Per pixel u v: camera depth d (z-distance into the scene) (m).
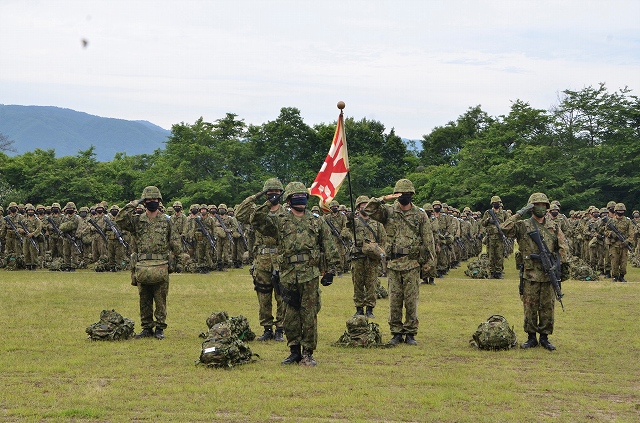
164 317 13.37
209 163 65.06
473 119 82.94
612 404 8.98
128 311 16.59
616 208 25.66
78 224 28.44
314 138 68.06
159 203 13.46
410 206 13.12
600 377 10.48
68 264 28.38
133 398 9.01
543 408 8.80
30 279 24.06
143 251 13.13
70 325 14.56
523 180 63.12
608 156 64.62
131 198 66.31
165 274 13.15
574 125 68.75
